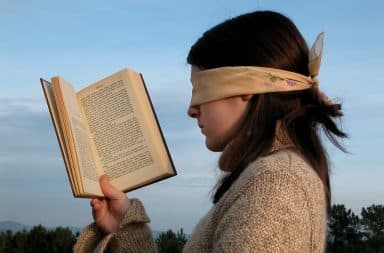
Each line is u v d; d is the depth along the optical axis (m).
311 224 1.45
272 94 1.62
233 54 1.66
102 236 2.20
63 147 2.06
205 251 1.54
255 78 1.61
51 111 2.09
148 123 2.22
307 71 1.70
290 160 1.51
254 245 1.36
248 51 1.64
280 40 1.67
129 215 2.12
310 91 1.66
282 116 1.62
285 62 1.65
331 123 1.67
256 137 1.59
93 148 2.24
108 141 2.25
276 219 1.39
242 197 1.46
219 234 1.46
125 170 2.21
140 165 2.20
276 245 1.36
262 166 1.49
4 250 9.21
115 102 2.28
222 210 1.52
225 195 1.55
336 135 1.69
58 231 9.51
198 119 1.75
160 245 8.17
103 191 2.16
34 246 9.41
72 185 2.04
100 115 2.29
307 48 1.73
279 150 1.59
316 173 1.58
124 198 2.18
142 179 2.18
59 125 2.09
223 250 1.39
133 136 2.22
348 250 12.76
